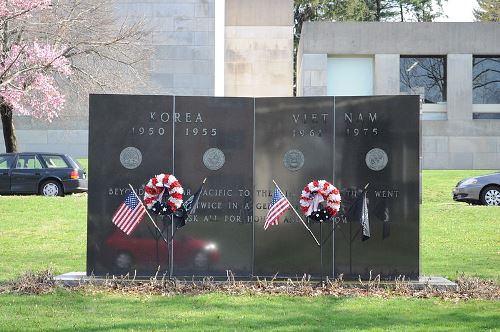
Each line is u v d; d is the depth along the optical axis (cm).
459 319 985
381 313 1027
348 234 1261
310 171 1269
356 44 4606
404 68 4725
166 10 4403
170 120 1278
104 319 977
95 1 3478
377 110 1259
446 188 3150
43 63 3080
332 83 4666
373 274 1256
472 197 2605
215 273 1274
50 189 2809
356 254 1259
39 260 1561
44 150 4544
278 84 5122
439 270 1432
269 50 5122
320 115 1267
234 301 1104
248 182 1277
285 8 5128
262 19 5128
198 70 4409
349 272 1260
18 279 1262
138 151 1277
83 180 2852
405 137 1255
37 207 2348
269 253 1273
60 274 1336
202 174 1277
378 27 4606
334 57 4662
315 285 1223
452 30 4622
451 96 4653
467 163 4659
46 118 4078
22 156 2834
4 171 2812
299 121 1271
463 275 1288
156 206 1230
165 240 1271
